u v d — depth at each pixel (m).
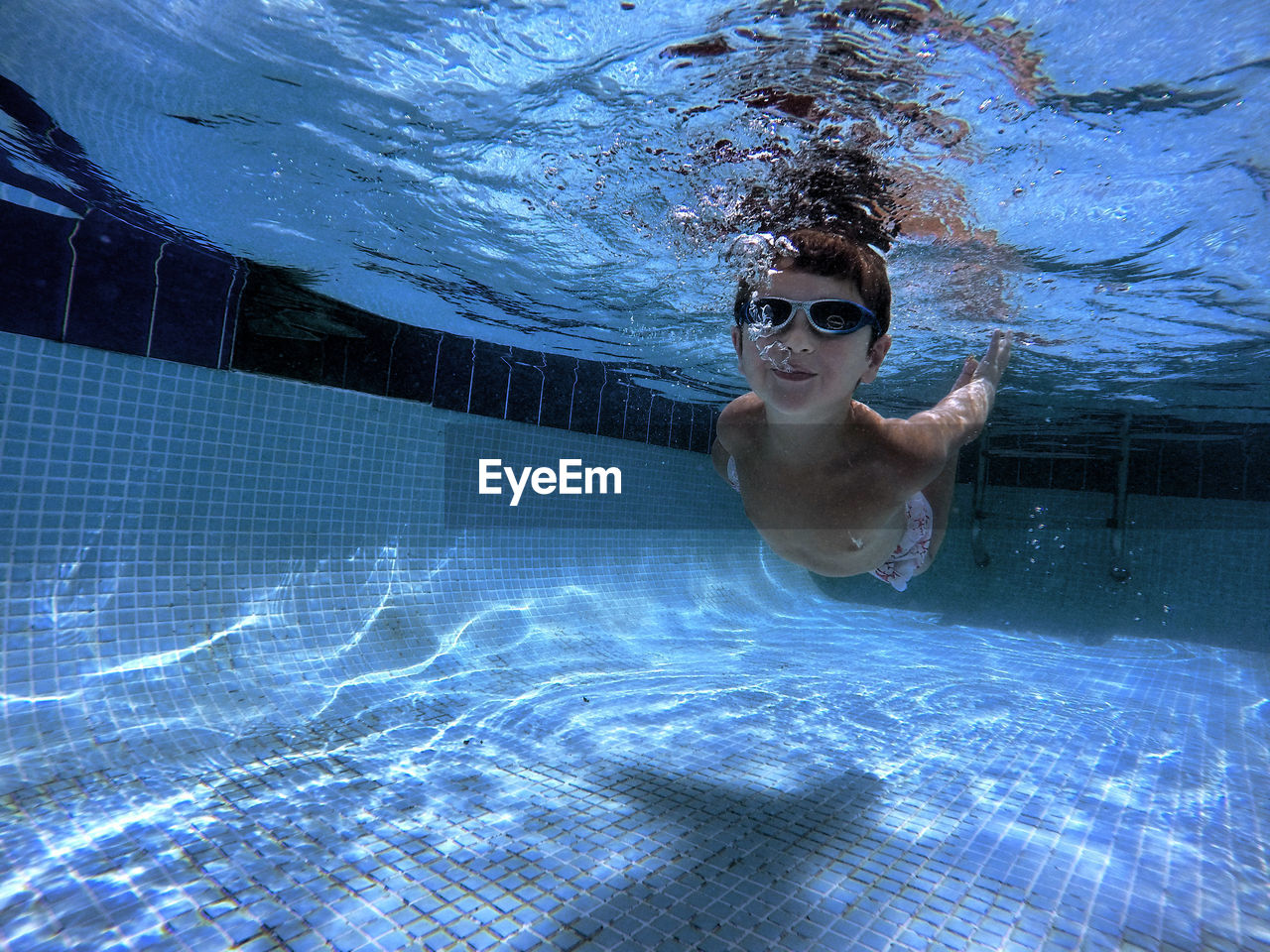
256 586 2.15
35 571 1.75
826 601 4.45
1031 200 1.40
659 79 1.13
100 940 0.94
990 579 4.66
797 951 0.98
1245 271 1.69
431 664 2.26
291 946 0.94
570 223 1.68
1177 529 4.09
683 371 3.29
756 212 1.49
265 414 2.21
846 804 1.42
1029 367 2.95
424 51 1.11
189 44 1.13
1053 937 1.02
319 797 1.35
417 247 1.92
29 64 1.21
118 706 1.67
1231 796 1.54
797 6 0.96
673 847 1.23
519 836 1.24
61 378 1.79
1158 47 0.99
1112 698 2.37
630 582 3.49
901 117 1.16
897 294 1.98
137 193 1.67
